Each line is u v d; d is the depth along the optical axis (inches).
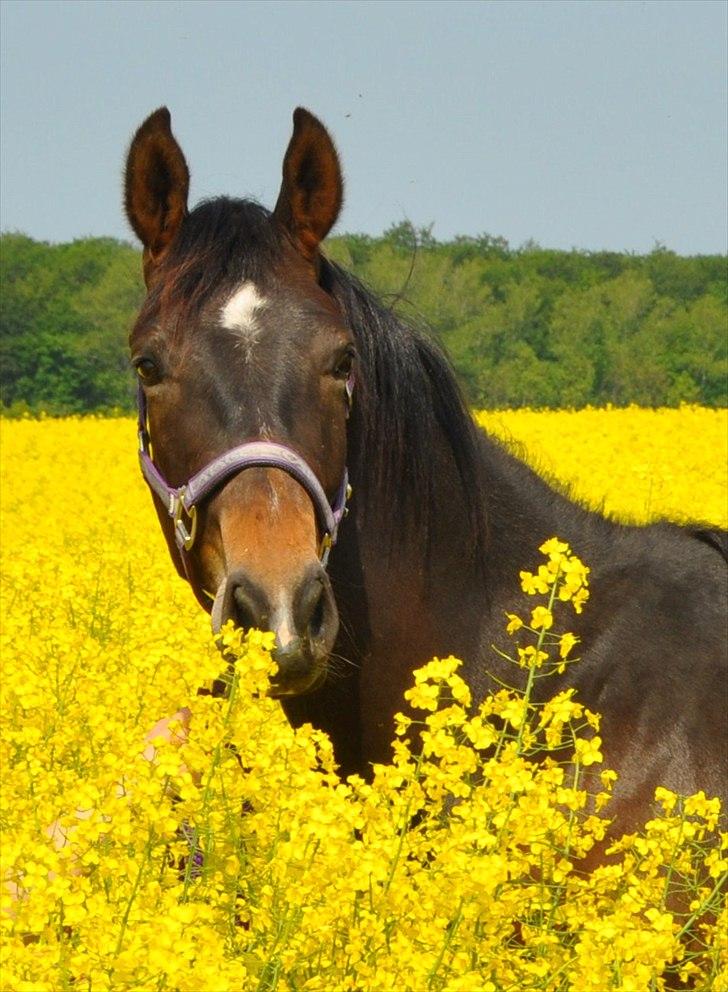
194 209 214.1
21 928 137.7
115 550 462.3
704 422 1353.3
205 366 193.8
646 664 208.1
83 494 971.9
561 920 158.6
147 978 136.9
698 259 3206.2
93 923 141.6
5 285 2529.5
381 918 146.3
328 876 145.9
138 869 146.6
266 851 156.3
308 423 192.4
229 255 202.4
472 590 210.5
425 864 162.1
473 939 147.6
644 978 143.9
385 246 1635.1
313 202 209.3
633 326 2618.1
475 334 2386.8
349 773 212.8
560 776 155.0
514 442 241.6
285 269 202.8
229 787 156.6
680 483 705.6
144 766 151.9
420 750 208.4
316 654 178.2
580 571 177.3
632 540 221.0
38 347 2417.6
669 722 204.5
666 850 163.0
